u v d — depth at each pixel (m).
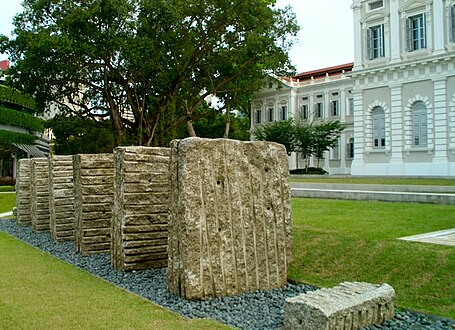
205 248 7.47
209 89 31.62
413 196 17.11
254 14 26.39
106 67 26.28
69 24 22.84
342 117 53.25
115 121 28.36
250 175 8.05
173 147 7.71
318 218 12.97
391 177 32.50
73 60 24.52
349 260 8.64
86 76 27.91
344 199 19.12
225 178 7.75
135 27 23.77
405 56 33.94
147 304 6.86
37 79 26.02
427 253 8.17
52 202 13.94
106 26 23.84
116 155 10.02
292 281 8.46
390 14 34.78
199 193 7.46
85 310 6.48
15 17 24.73
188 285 7.32
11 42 24.72
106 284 8.21
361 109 36.88
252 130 58.88
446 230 10.63
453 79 31.66
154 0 23.41
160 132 29.50
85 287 7.94
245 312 6.79
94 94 30.55
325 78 54.81
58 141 39.69
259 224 8.05
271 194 8.25
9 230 16.86
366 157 36.66
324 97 55.00
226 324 6.16
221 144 7.76
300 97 57.47
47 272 9.21
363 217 13.06
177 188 7.61
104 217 11.74
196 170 7.47
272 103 59.31
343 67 56.47
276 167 8.37
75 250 12.07
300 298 5.90
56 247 12.77
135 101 28.56
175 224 7.68
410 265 7.90
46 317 6.15
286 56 28.72
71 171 13.98
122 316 6.22
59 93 28.73
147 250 9.83
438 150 32.28
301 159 55.56
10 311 6.42
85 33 23.53
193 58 27.95
